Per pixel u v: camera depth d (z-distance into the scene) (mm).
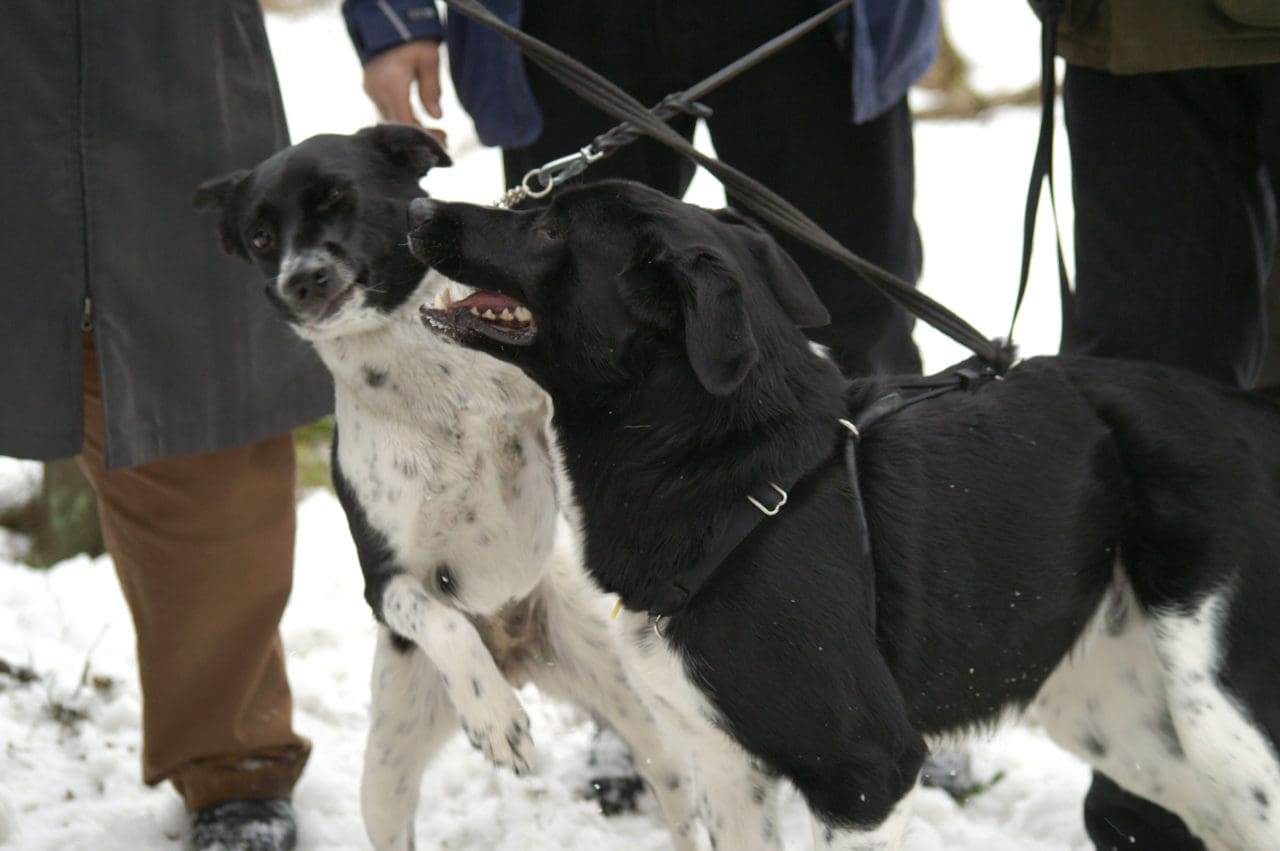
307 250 4617
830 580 3715
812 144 5520
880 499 3891
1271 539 3951
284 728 5473
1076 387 4180
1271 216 4855
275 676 5484
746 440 3768
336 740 6109
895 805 3742
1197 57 4312
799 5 5352
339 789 5711
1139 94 4648
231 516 5172
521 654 5117
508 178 5844
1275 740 3934
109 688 6254
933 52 5668
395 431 4699
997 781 5539
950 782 5516
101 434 5117
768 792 4125
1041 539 3980
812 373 3939
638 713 4836
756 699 3715
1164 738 4312
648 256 3781
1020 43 16438
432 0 5621
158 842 5395
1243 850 4062
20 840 5297
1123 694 4344
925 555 3887
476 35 5488
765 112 5488
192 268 4941
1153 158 4656
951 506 3934
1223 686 3943
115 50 4754
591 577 3998
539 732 6109
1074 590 4074
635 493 3834
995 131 14883
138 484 5098
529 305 3912
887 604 3840
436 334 4293
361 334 4695
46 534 8062
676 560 3771
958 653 3955
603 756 5691
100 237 4762
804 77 5430
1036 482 3998
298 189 4648
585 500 3961
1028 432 4051
